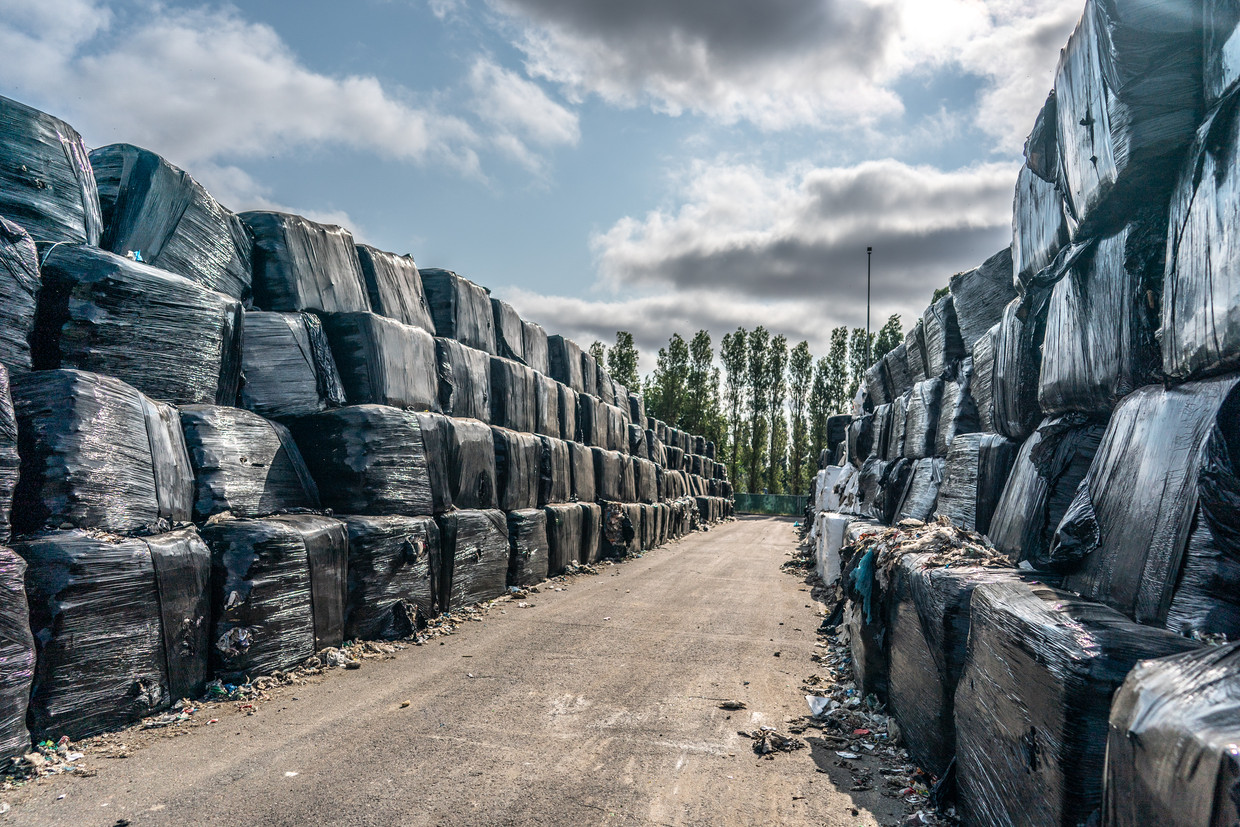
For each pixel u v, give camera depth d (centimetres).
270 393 616
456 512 796
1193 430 247
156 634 431
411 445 709
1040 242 452
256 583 500
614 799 339
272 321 623
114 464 420
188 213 552
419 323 830
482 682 533
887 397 1077
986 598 295
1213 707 153
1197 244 260
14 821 304
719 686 534
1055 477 372
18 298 400
